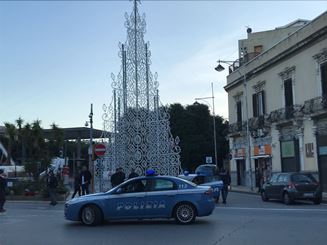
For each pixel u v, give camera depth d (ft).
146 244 37.42
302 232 42.45
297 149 120.16
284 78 126.41
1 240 40.88
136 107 79.66
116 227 48.70
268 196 85.87
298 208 69.41
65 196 94.07
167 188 50.90
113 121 80.74
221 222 51.01
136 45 80.59
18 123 147.02
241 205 77.00
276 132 131.64
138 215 50.55
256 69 142.82
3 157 154.40
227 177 82.02
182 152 232.53
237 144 163.43
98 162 84.69
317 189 79.41
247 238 39.40
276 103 131.75
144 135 78.89
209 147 233.35
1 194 67.87
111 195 50.98
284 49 125.29
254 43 183.52
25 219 58.23
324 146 107.04
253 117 146.61
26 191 95.91
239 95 160.45
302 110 114.21
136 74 80.18
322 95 106.32
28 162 102.78
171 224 49.90
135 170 77.71
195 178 84.17
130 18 80.69
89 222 50.42
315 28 108.78
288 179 80.18
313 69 111.04
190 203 50.03
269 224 48.65
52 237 42.45
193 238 39.91
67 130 180.86
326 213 60.13
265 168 140.36
